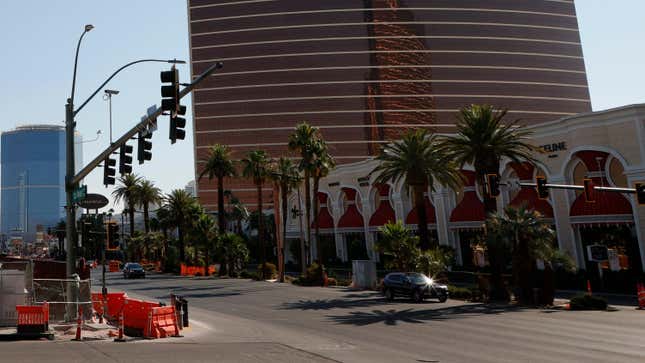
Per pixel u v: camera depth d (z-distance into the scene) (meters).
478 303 28.16
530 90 148.00
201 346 14.91
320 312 24.19
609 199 36.91
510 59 148.50
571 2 159.38
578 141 40.06
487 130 32.03
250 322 21.09
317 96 140.38
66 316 19.83
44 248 147.12
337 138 138.50
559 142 42.09
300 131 49.78
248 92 141.12
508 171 46.84
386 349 14.22
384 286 30.41
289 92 140.62
